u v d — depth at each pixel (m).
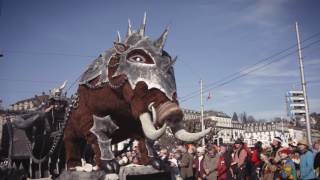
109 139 5.31
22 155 6.51
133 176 5.17
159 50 5.07
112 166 5.08
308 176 9.32
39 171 6.45
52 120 6.43
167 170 5.49
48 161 6.51
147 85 4.77
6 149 6.93
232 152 11.37
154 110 4.63
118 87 5.03
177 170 5.68
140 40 5.15
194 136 4.45
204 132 4.41
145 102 4.76
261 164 10.80
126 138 5.64
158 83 4.77
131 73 4.91
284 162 10.10
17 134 6.62
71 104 5.81
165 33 5.18
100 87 5.27
